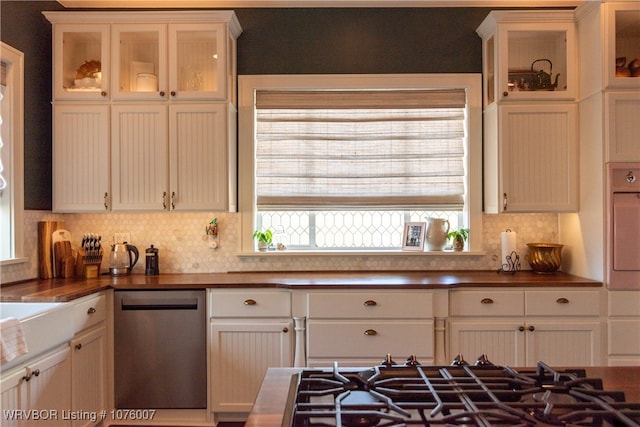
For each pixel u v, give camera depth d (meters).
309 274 3.35
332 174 3.55
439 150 3.54
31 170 3.12
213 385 2.92
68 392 2.46
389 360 1.33
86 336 2.66
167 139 3.17
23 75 3.03
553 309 2.91
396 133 3.54
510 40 3.28
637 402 1.04
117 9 3.50
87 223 3.48
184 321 2.93
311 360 2.88
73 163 3.18
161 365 2.93
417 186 3.54
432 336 2.87
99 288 2.78
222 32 3.15
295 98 3.53
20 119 2.97
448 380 1.16
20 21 3.03
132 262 3.47
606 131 2.90
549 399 1.05
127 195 3.18
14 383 2.00
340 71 3.52
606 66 2.89
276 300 2.92
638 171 2.90
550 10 3.28
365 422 0.95
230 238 3.50
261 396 1.09
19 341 1.98
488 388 1.11
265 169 3.54
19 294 2.51
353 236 3.67
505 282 2.92
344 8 3.54
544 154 3.15
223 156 3.17
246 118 3.49
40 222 3.18
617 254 2.89
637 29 3.08
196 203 3.18
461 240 3.50
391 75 3.50
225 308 2.92
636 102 2.90
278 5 3.52
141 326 2.92
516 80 3.26
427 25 3.53
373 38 3.53
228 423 2.98
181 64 3.25
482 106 3.49
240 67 3.52
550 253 3.30
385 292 2.88
